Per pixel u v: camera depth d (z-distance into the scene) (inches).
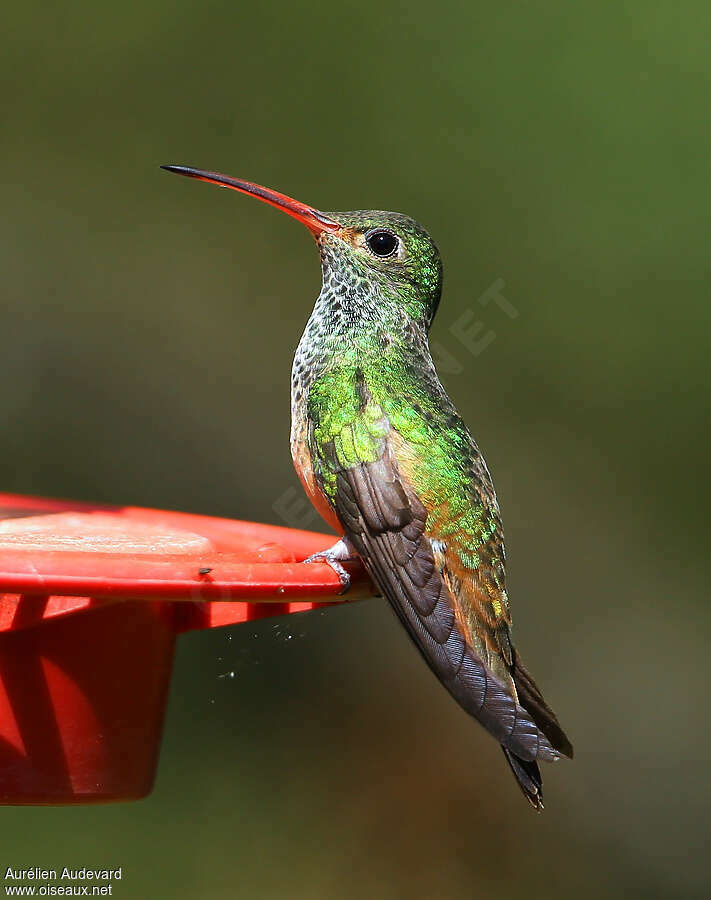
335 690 485.1
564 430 483.2
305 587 169.6
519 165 474.9
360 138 479.2
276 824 450.3
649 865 477.1
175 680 459.2
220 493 473.1
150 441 472.4
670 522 492.1
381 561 207.9
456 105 479.5
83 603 183.6
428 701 493.0
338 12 483.5
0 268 466.9
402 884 459.2
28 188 470.6
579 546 498.6
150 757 203.5
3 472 454.3
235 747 458.6
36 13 470.9
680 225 467.8
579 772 489.4
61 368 467.8
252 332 482.3
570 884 475.2
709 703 491.5
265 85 480.7
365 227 253.1
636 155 471.5
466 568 215.9
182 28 478.3
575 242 471.5
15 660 187.8
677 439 478.9
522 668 221.3
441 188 473.7
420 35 484.7
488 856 473.7
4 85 468.4
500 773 490.3
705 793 486.6
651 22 477.7
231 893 423.8
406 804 475.2
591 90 475.2
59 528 211.9
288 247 485.4
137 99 476.4
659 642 498.9
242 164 478.0
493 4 485.1
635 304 470.6
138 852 421.4
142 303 477.7
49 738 189.6
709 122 469.1
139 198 477.7
